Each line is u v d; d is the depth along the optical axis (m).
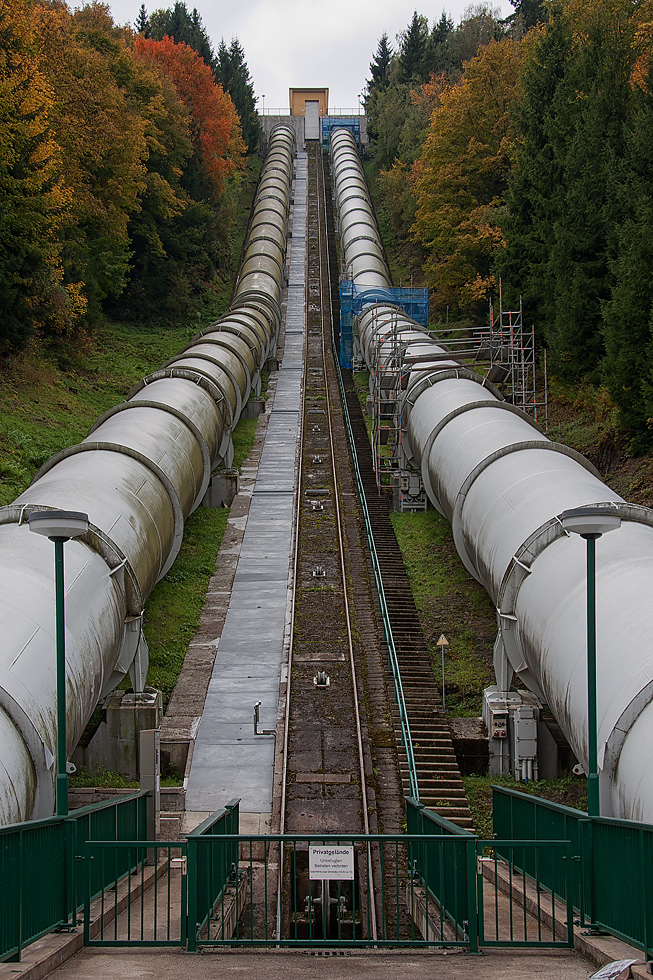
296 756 22.12
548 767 21.66
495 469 24.69
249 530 37.16
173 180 77.19
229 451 41.69
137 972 10.36
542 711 21.86
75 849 12.20
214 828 13.64
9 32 43.62
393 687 25.30
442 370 37.38
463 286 62.94
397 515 38.50
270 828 19.41
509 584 20.67
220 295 82.12
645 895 10.45
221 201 91.25
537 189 46.50
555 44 48.62
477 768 22.09
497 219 50.00
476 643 27.30
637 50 42.47
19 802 12.91
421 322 63.41
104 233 62.00
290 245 98.31
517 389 43.28
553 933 11.83
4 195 42.06
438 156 64.19
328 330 75.62
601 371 35.72
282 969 10.57
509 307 47.72
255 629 28.72
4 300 41.72
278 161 115.25
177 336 69.25
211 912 13.38
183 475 27.50
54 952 10.62
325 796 20.59
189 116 81.62
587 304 38.25
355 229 82.50
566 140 44.22
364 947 12.30
